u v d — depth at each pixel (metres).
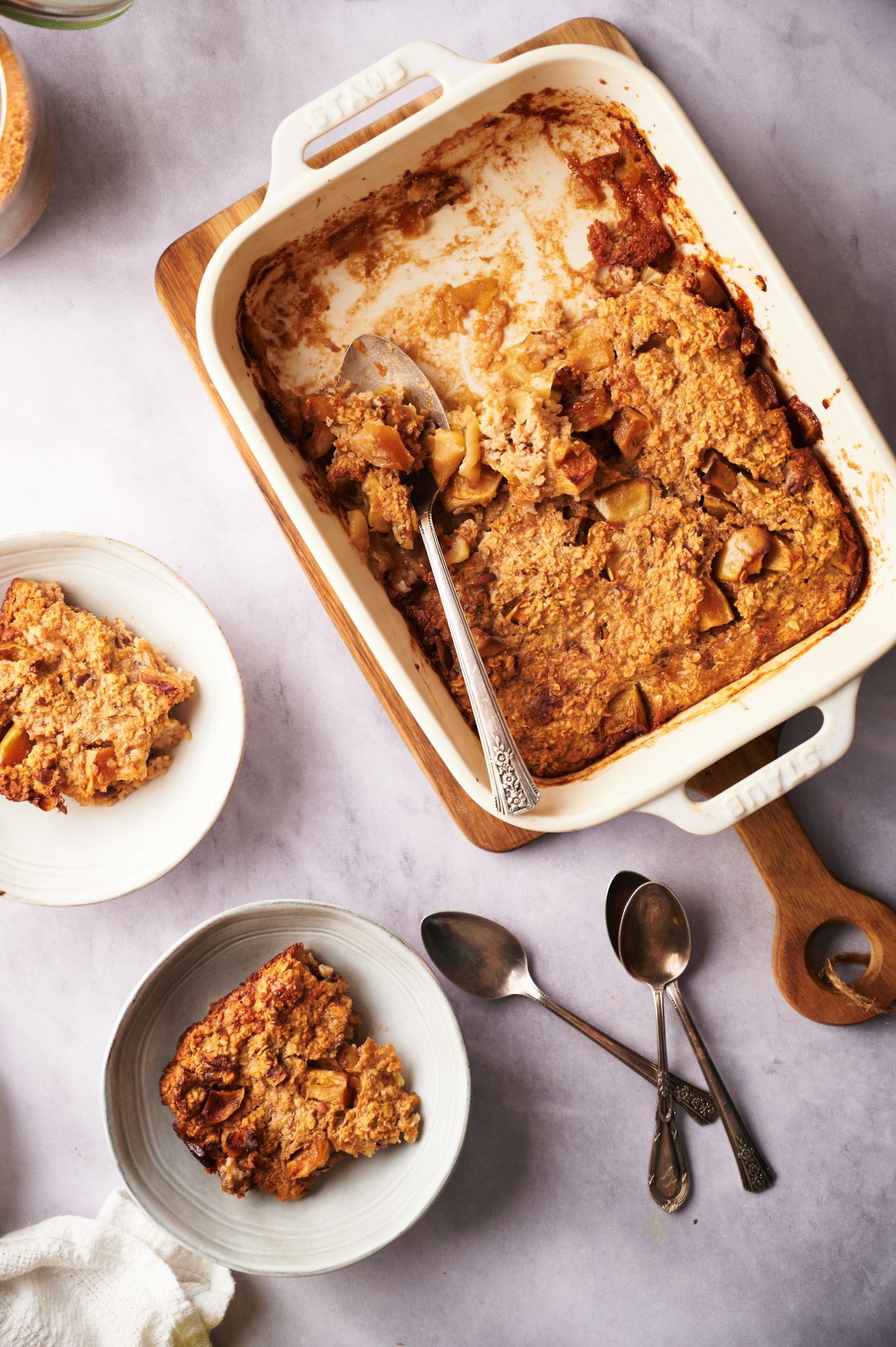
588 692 0.70
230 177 0.74
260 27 0.74
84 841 0.73
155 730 0.72
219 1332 0.74
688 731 0.69
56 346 0.74
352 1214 0.71
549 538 0.70
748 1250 0.74
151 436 0.74
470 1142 0.74
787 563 0.70
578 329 0.70
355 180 0.68
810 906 0.73
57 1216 0.74
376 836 0.75
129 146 0.74
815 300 0.74
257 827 0.75
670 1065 0.75
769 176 0.74
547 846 0.74
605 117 0.69
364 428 0.69
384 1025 0.73
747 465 0.70
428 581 0.71
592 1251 0.74
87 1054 0.75
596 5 0.73
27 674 0.71
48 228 0.74
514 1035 0.75
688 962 0.74
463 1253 0.74
